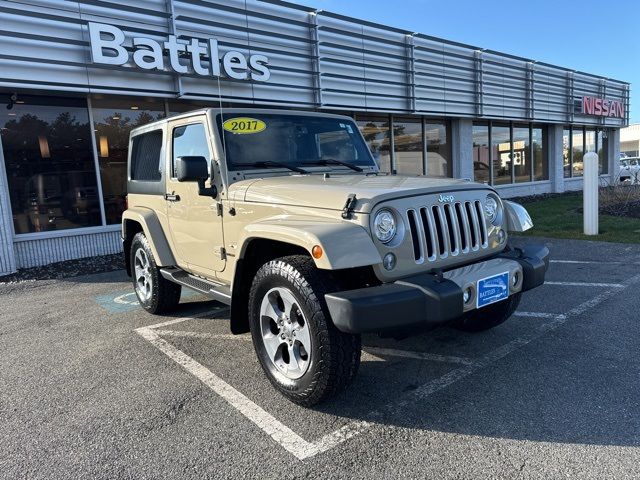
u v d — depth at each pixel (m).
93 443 2.89
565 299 5.38
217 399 3.38
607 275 6.35
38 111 8.66
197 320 5.21
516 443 2.72
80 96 8.92
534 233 9.79
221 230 3.97
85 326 5.16
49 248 8.73
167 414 3.20
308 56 11.10
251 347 4.36
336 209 3.06
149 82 9.02
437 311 2.86
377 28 12.49
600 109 20.97
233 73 9.72
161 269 5.02
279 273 3.12
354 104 12.12
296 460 2.65
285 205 3.35
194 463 2.65
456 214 3.39
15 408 3.36
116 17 8.58
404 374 3.67
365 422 3.01
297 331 3.13
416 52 13.47
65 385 3.70
